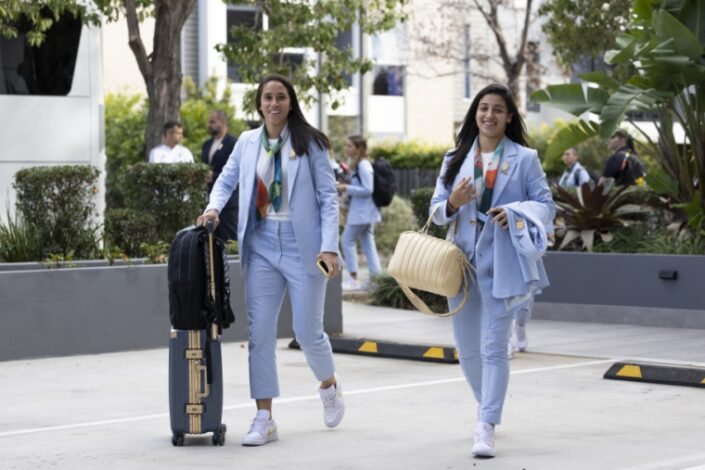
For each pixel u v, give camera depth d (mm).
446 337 15672
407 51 39875
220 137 19250
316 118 37938
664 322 16484
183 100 35875
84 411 10750
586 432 9680
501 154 8992
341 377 12602
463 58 38062
